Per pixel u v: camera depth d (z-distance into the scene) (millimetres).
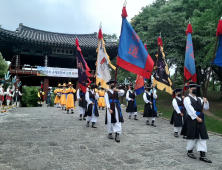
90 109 7746
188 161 4391
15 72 20266
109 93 6133
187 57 7055
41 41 20938
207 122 10445
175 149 5316
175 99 7078
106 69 7316
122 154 4719
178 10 19953
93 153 4715
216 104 16062
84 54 24688
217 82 31109
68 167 3834
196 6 19328
